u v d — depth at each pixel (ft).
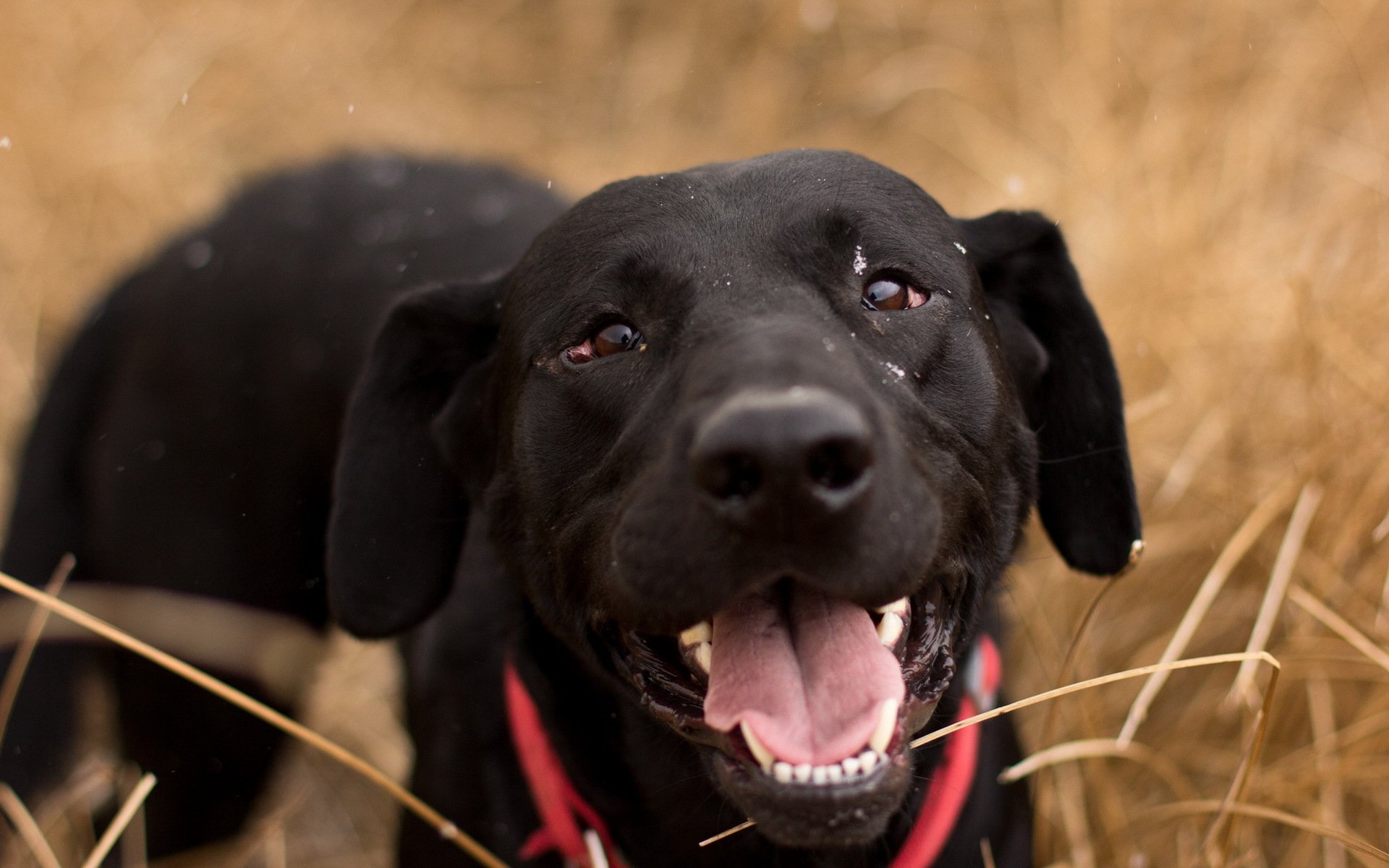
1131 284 12.57
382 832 11.53
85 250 16.12
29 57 17.93
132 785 10.48
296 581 10.25
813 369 5.22
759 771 5.55
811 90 19.38
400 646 9.75
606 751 7.39
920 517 5.45
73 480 10.69
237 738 10.32
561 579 6.55
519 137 19.60
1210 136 14.69
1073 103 15.94
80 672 10.03
